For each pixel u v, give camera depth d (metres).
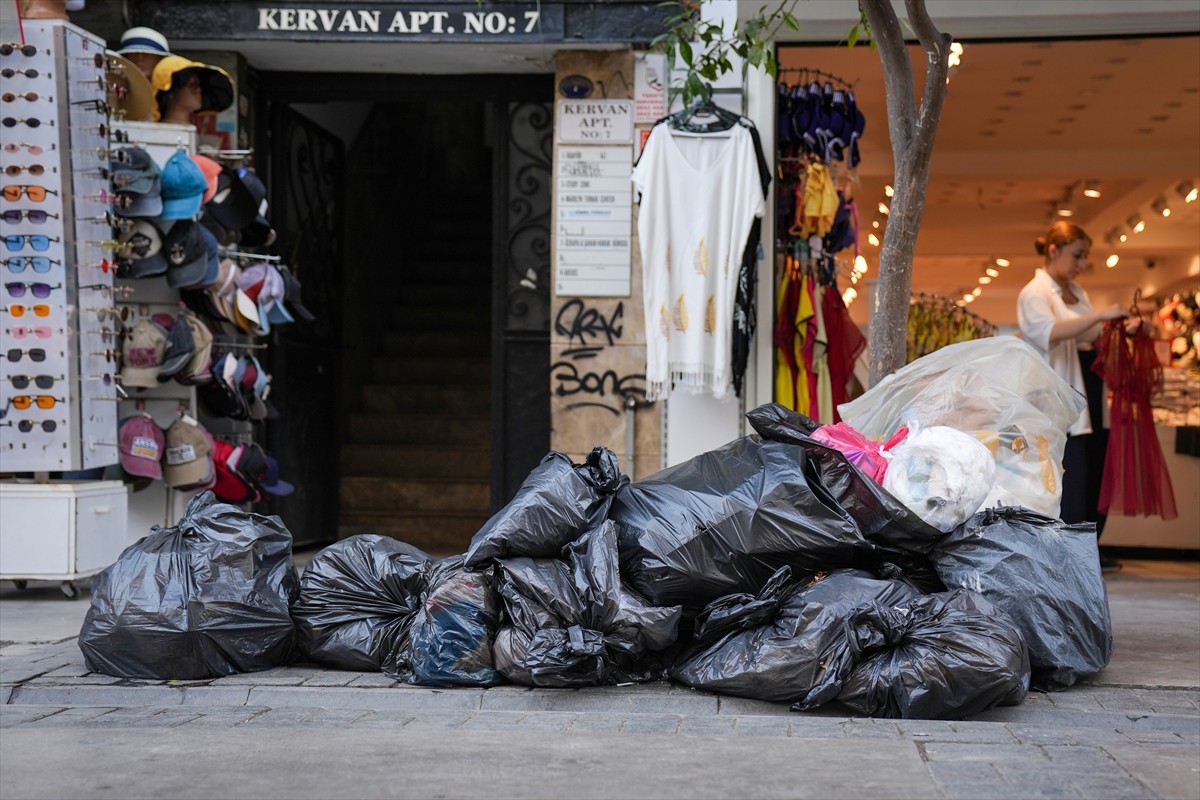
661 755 4.14
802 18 7.84
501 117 9.12
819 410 8.18
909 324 10.32
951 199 15.28
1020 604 5.09
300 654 5.55
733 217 7.75
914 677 4.65
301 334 10.02
